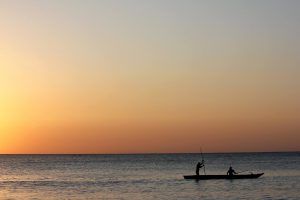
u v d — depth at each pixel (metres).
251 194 69.00
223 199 64.25
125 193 71.94
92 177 108.12
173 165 179.12
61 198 67.31
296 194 68.75
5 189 80.50
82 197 68.06
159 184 85.50
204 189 75.56
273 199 63.75
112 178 103.38
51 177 109.88
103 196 68.81
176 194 69.75
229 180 89.62
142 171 133.12
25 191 76.88
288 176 101.69
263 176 101.25
